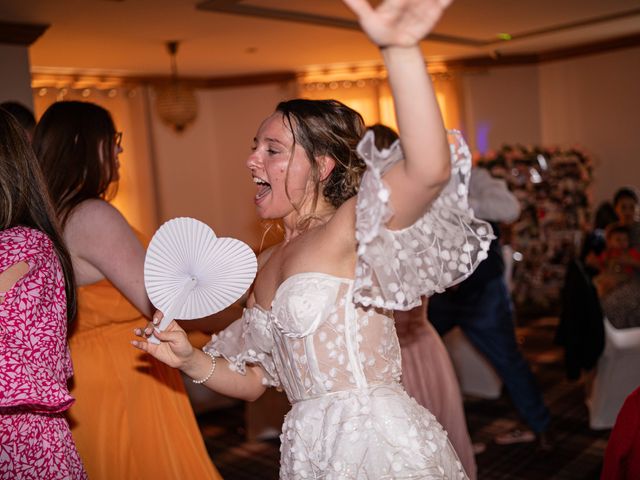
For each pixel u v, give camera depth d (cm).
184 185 884
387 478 134
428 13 106
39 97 745
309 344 139
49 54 657
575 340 391
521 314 787
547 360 575
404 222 125
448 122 879
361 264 126
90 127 196
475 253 132
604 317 400
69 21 528
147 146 834
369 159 119
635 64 812
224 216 917
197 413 471
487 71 891
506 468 363
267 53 735
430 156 113
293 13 557
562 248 802
